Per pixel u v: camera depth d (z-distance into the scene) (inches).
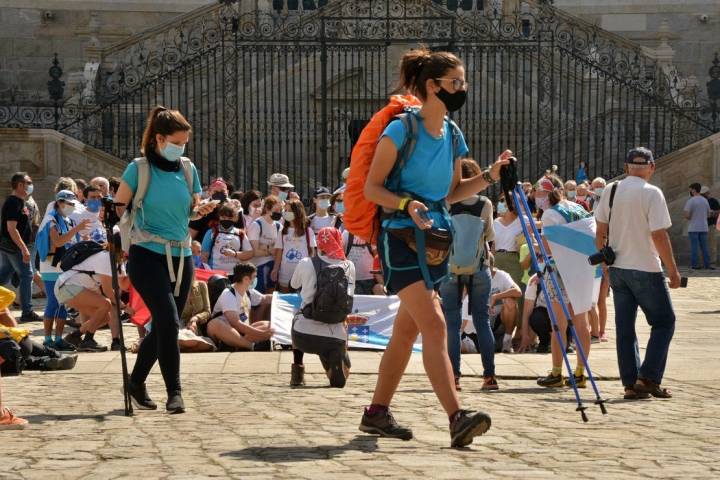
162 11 1706.4
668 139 1337.4
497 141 1364.4
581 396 463.8
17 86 1678.2
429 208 324.2
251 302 654.5
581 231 488.4
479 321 486.6
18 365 520.7
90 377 513.7
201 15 1326.3
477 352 622.5
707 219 1230.3
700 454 319.3
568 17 1376.7
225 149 1220.5
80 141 1213.1
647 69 1391.5
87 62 1338.6
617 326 469.4
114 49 1339.8
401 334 335.9
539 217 687.1
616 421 390.0
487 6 1454.2
